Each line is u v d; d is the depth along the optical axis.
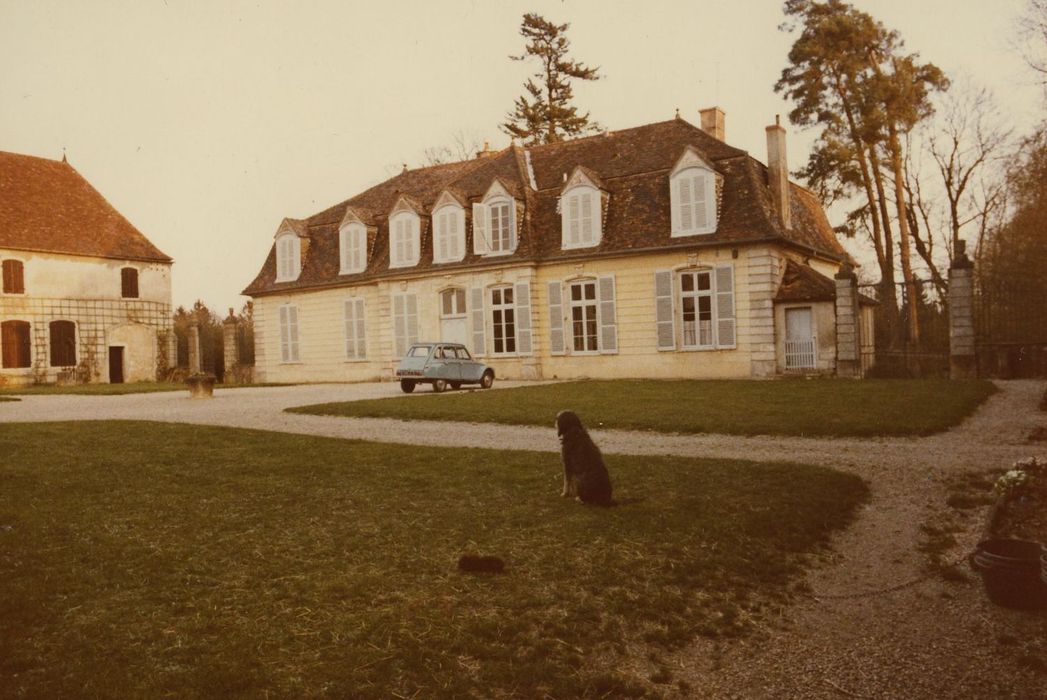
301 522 8.52
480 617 6.07
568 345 31.45
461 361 27.27
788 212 30.25
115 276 44.97
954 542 7.97
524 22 53.66
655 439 14.16
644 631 6.05
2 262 40.62
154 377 46.41
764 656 5.78
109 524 8.32
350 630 5.76
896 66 33.22
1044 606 6.29
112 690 4.79
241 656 5.30
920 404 16.89
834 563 7.66
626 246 29.92
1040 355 24.84
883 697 5.16
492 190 32.44
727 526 8.33
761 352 27.95
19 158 45.22
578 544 7.76
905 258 33.22
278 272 39.25
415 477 10.68
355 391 27.86
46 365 42.06
